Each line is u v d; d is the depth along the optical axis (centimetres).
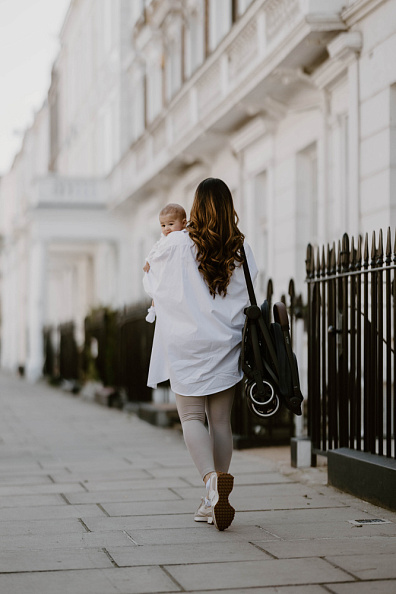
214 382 462
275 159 1306
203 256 462
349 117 964
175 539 450
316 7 959
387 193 877
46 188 2489
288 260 1250
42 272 2538
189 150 1620
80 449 879
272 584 365
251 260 479
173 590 358
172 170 1850
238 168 1483
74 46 3256
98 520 505
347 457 577
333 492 586
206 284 466
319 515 511
